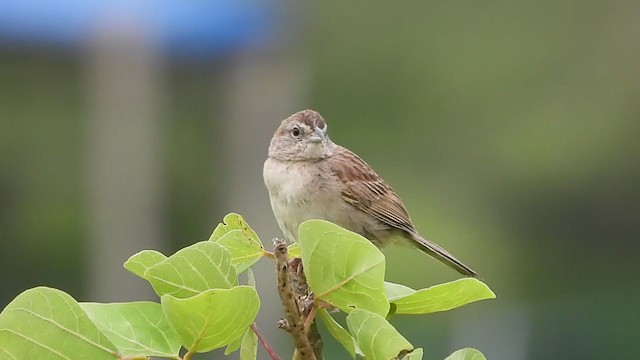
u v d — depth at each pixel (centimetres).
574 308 1288
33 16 1599
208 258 326
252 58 1639
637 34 1797
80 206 1703
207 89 1647
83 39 1606
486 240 1759
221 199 1616
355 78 1772
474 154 1788
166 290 326
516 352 1248
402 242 726
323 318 342
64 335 310
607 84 1794
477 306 1311
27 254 1689
